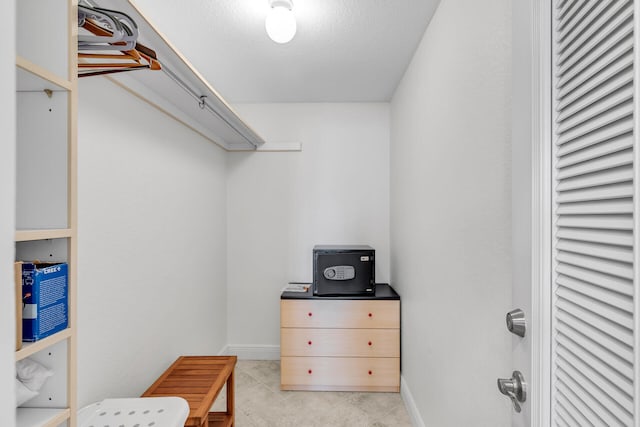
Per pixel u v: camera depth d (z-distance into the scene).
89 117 1.41
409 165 2.27
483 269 1.14
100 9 0.82
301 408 2.31
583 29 0.62
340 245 3.11
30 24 0.73
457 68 1.38
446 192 1.51
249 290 3.17
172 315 2.14
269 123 3.13
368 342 2.54
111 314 1.54
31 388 0.71
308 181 3.13
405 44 2.04
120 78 1.57
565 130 0.66
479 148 1.17
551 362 0.69
